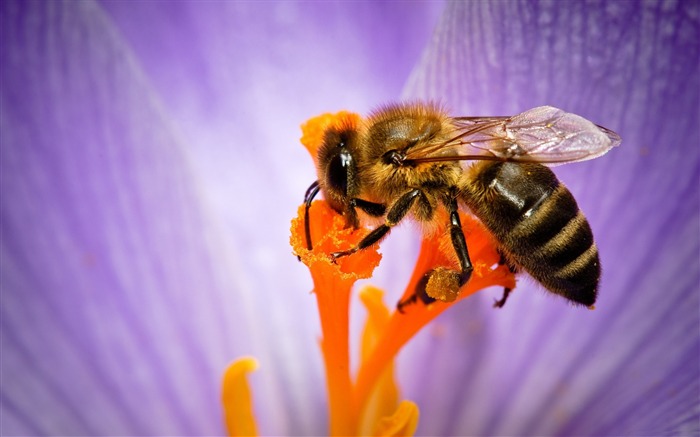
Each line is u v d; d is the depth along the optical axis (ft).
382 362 0.31
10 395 0.31
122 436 0.32
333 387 0.31
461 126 0.31
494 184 0.30
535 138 0.30
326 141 0.30
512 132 0.30
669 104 0.32
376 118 0.31
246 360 0.32
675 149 0.32
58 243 0.32
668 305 0.32
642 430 0.31
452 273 0.30
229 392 0.32
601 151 0.29
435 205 0.31
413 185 0.30
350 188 0.30
